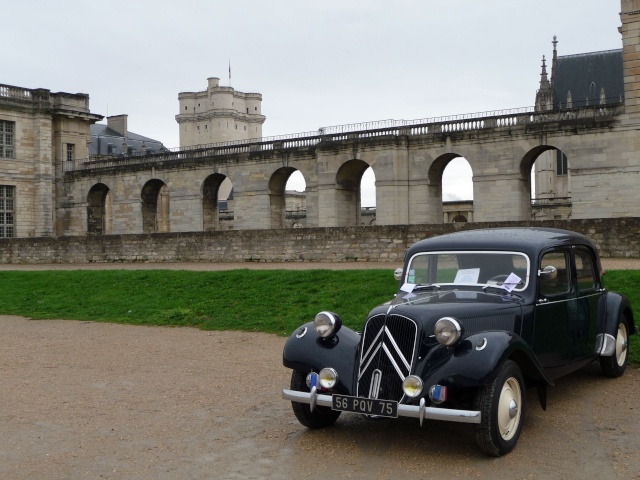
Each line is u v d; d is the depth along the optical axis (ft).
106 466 24.72
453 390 24.86
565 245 32.37
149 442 27.40
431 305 27.27
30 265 136.26
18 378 40.29
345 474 23.54
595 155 140.15
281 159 179.73
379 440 27.32
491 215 152.15
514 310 28.09
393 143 161.07
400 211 161.99
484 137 152.35
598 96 224.94
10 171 206.08
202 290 76.07
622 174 137.18
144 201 204.03
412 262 32.22
